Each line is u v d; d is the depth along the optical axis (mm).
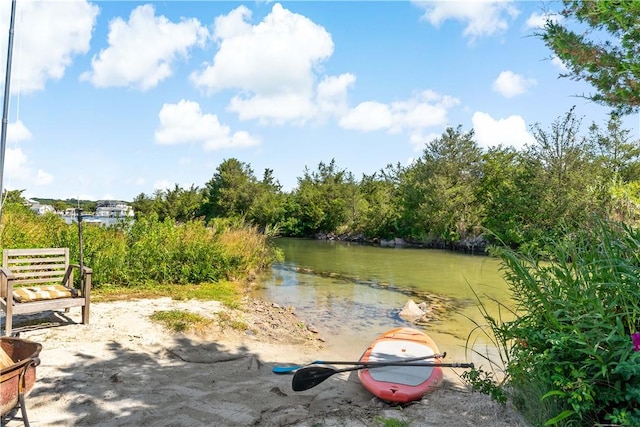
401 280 15344
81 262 6832
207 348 6371
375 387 4664
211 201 53281
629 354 3068
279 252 20562
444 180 33562
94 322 6887
